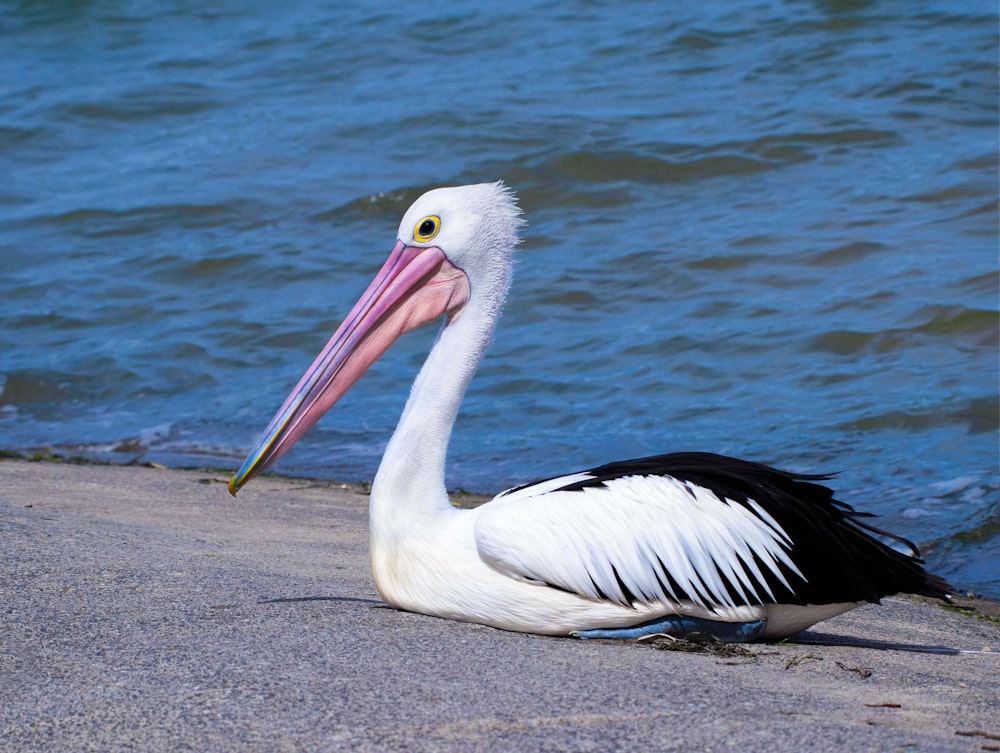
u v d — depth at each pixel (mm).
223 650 5430
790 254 18344
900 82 24781
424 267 6684
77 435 14445
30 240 22047
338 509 10586
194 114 28797
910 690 5414
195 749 4312
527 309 17672
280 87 29891
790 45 27594
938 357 14844
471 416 14477
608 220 20859
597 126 24141
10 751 4332
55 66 33344
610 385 15047
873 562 6000
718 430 13406
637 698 4906
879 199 20000
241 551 8180
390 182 23094
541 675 5203
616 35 29734
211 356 17094
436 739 4406
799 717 4738
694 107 24891
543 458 12977
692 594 5867
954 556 10031
